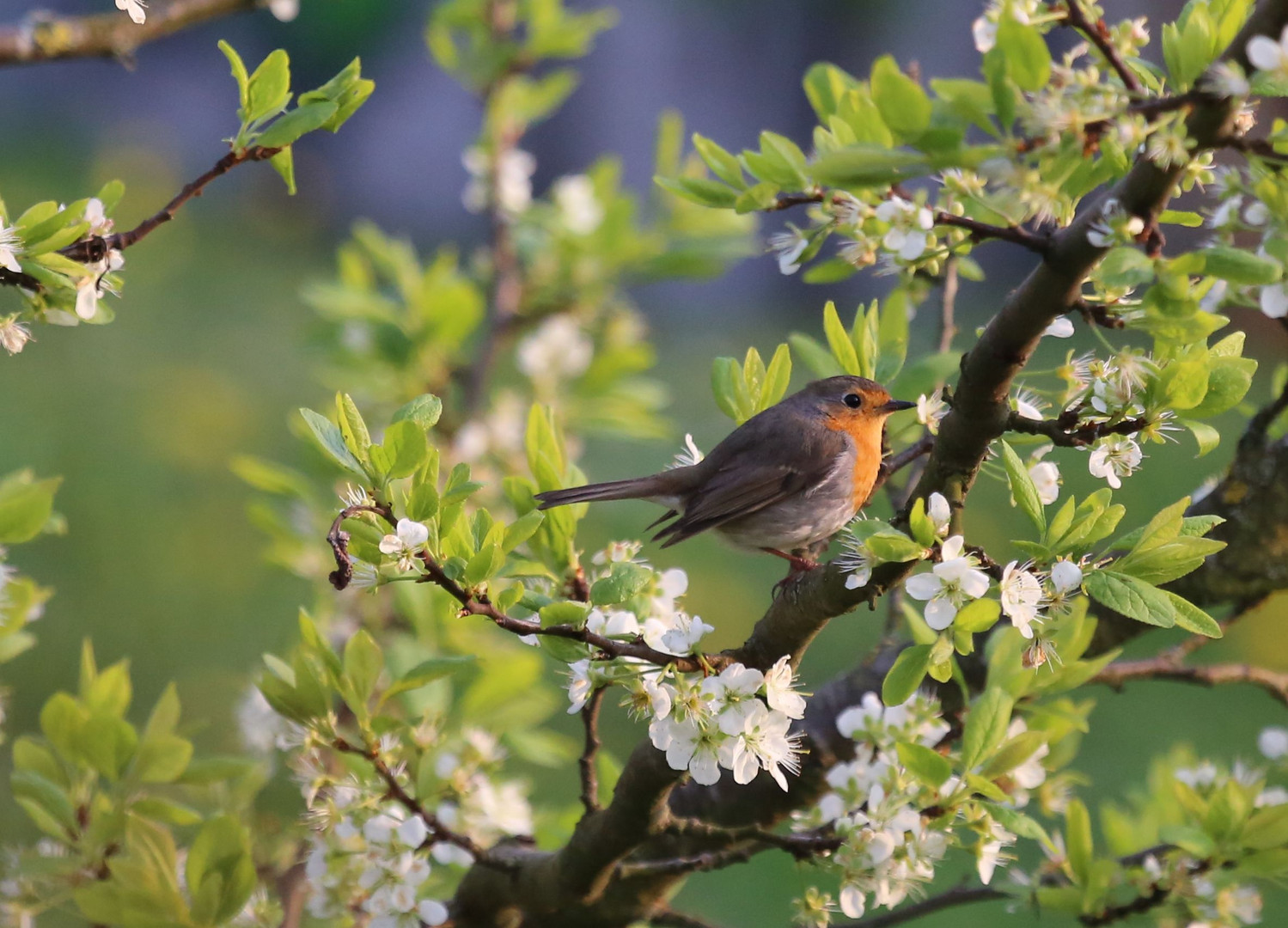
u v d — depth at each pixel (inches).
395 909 237.0
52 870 248.4
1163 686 722.8
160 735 257.9
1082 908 255.3
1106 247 181.3
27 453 826.2
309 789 240.5
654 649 208.8
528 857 257.9
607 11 444.8
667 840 286.7
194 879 232.5
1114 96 166.6
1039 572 197.2
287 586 747.4
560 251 430.0
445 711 304.7
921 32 1424.7
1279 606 735.1
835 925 277.3
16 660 653.9
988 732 226.5
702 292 1406.3
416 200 1577.3
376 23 1569.9
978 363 201.0
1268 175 174.1
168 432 892.6
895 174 171.5
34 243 212.1
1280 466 282.8
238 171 1568.7
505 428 406.3
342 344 408.5
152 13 310.5
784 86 1477.6
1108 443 207.9
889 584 213.5
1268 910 564.1
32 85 1676.9
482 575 197.3
